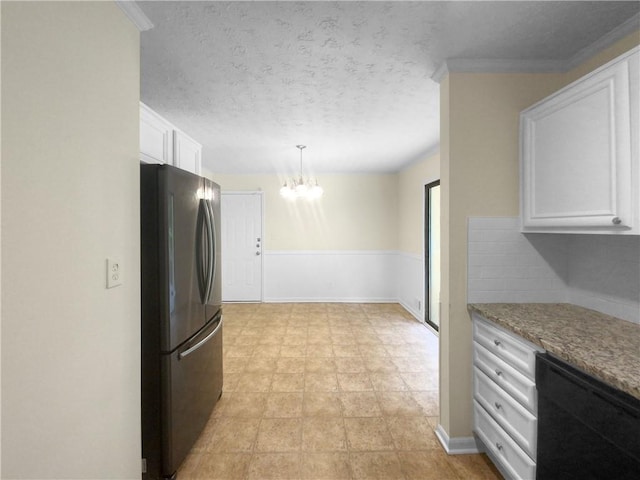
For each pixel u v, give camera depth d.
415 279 4.43
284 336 3.67
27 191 0.78
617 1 1.27
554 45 1.58
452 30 1.46
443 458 1.72
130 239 1.27
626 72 1.12
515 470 1.35
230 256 5.29
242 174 5.27
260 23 1.42
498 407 1.49
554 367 1.13
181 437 1.60
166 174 1.49
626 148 1.12
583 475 1.01
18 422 0.76
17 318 0.75
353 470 1.63
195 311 1.78
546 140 1.54
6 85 0.73
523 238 1.77
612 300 1.52
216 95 2.19
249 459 1.71
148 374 1.50
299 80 1.97
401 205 5.08
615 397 0.90
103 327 1.10
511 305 1.73
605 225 1.21
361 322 4.21
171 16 1.36
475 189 1.76
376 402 2.27
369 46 1.60
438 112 2.52
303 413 2.13
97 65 1.07
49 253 0.85
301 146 3.55
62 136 0.90
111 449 1.15
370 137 3.19
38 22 0.81
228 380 2.60
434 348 3.30
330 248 5.31
